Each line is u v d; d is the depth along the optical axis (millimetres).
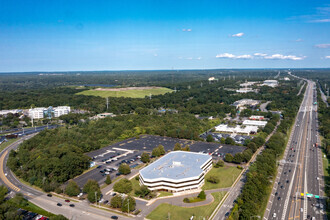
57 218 161250
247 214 170125
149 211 187500
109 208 191750
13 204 191000
